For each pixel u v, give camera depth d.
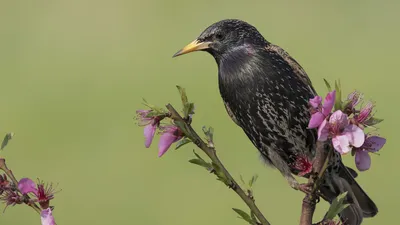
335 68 17.53
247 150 13.81
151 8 21.27
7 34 20.41
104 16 21.00
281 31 19.80
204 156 13.89
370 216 7.01
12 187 4.84
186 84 16.95
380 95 16.22
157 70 18.02
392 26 20.12
